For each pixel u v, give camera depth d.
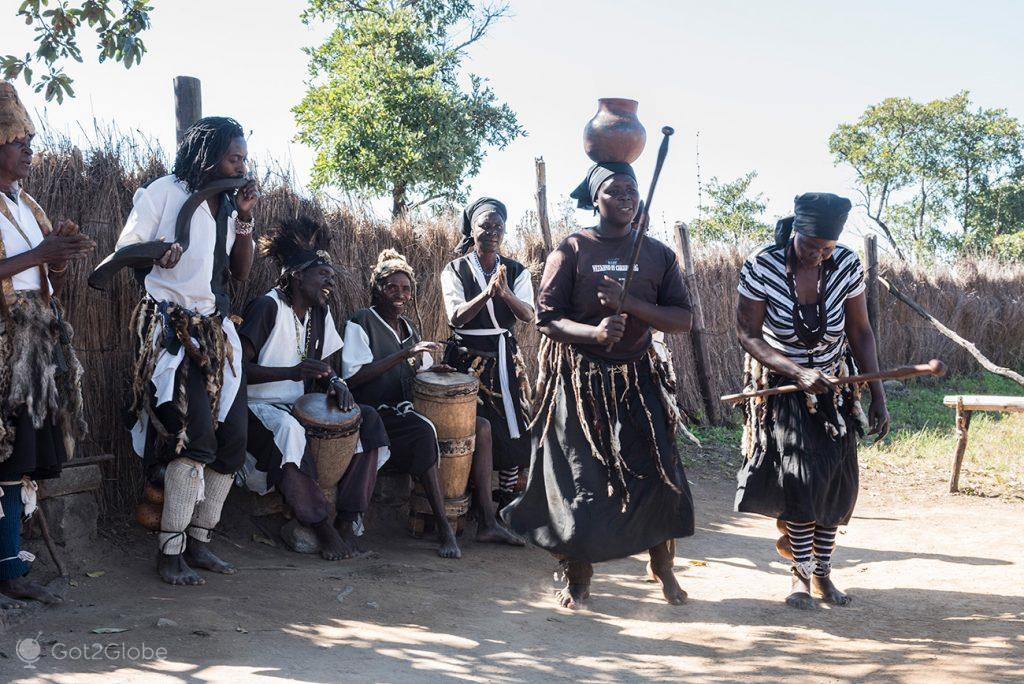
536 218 8.95
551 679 3.64
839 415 4.63
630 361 4.65
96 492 5.43
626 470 4.56
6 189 4.29
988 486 8.34
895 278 15.14
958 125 47.41
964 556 6.03
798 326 4.64
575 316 4.69
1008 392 14.55
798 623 4.52
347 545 5.58
